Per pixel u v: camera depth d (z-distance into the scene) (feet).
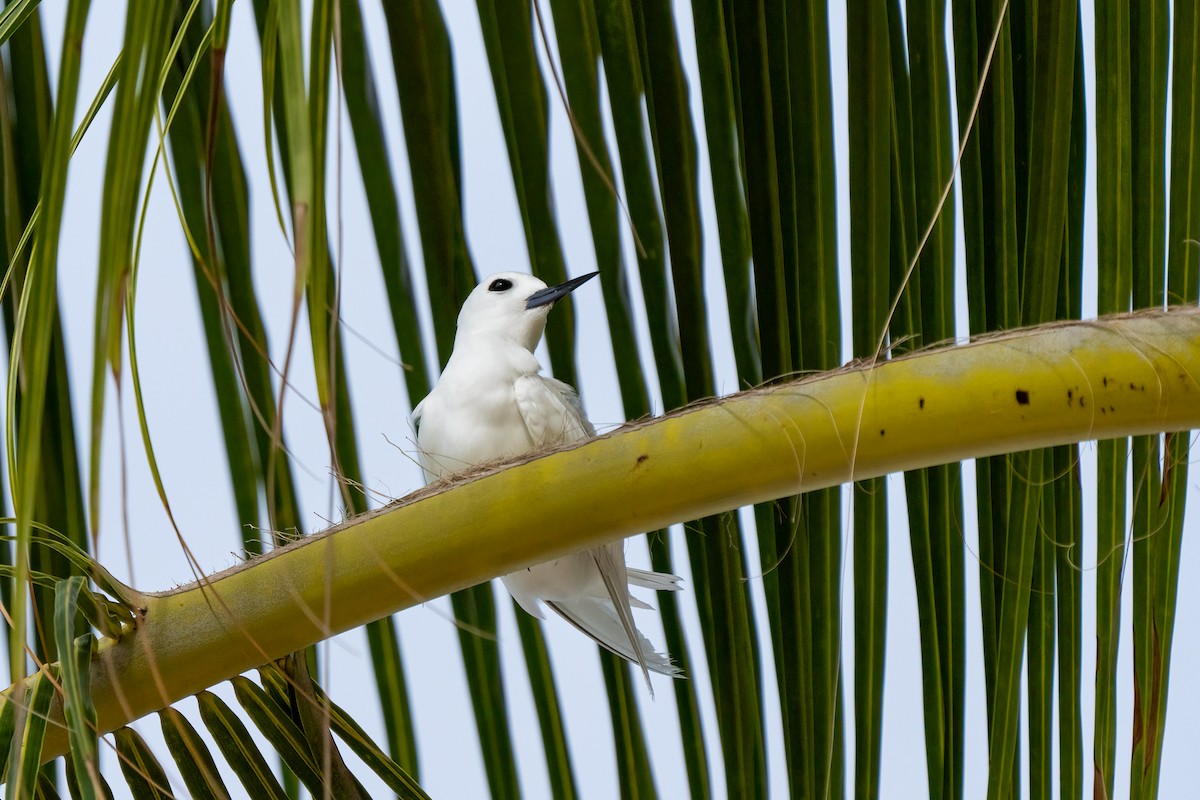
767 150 15.23
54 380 15.06
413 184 15.43
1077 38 15.65
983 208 15.40
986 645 15.11
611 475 11.07
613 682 16.81
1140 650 14.16
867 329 15.19
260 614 11.40
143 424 7.95
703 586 15.92
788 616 15.26
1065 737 14.82
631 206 15.49
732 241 15.19
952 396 10.68
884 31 15.35
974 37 15.53
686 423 11.06
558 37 15.44
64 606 8.84
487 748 16.12
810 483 11.02
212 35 6.82
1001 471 15.35
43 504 14.89
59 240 6.77
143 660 11.54
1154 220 15.08
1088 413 10.55
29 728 9.34
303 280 6.00
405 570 11.24
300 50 6.37
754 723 15.46
